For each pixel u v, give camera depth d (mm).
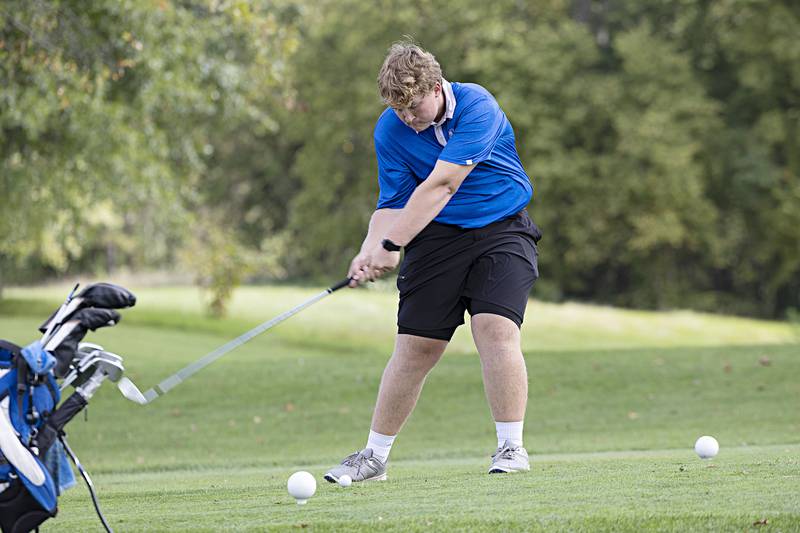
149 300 95812
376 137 14016
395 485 13531
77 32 38750
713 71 108000
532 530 9445
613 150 101125
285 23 60719
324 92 108062
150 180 53344
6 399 9344
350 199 115062
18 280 114000
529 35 102312
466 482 13273
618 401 38906
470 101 13336
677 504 10562
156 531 10055
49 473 9383
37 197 56219
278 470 22906
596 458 21031
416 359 13922
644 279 110375
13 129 49625
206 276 85562
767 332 85875
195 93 47969
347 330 81062
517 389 13914
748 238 104875
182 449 32250
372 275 13430
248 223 132625
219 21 45750
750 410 36406
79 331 9758
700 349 47812
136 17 39125
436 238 13602
